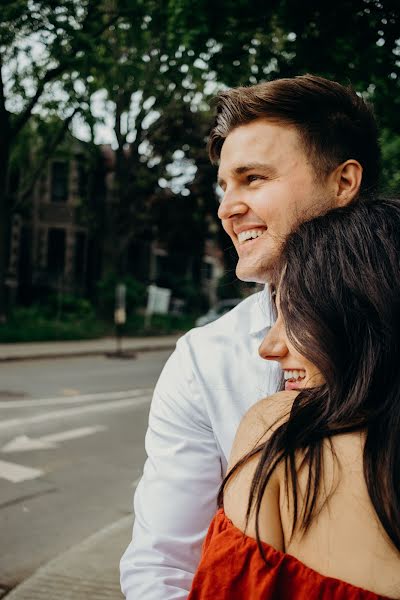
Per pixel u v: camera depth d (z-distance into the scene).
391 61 4.04
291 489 0.71
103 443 6.40
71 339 20.98
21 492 4.76
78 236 30.91
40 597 2.95
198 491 1.10
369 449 0.69
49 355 15.87
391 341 0.75
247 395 1.14
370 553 0.67
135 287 26.14
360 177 1.11
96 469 5.44
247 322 1.20
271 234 1.10
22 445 6.20
